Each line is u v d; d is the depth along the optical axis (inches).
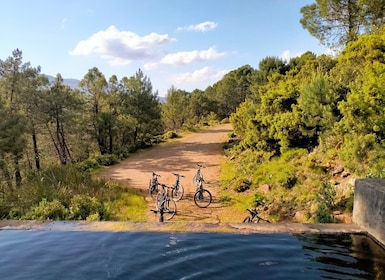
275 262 133.7
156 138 1186.6
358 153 327.0
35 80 893.2
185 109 1624.0
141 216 371.2
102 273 126.0
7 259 138.9
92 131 1112.8
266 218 319.6
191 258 137.9
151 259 137.4
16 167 785.6
